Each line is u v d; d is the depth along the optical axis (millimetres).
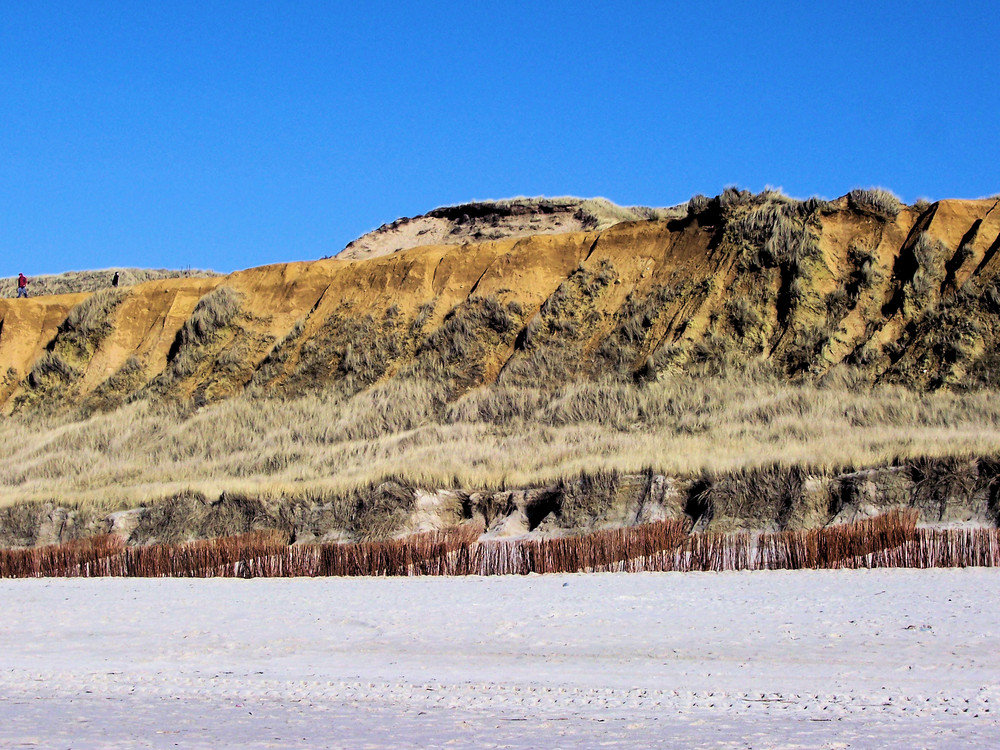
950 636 14164
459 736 10203
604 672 12891
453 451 33781
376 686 12477
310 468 35219
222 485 31938
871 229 39062
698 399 34312
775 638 14477
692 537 22500
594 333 39844
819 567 21047
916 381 32938
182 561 24828
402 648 14898
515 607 17656
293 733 10547
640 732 10070
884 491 24625
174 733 10695
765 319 37156
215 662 14461
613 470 27766
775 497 25344
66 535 31984
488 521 28594
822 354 35000
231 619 17797
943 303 34938
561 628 15758
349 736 10359
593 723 10492
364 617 17344
